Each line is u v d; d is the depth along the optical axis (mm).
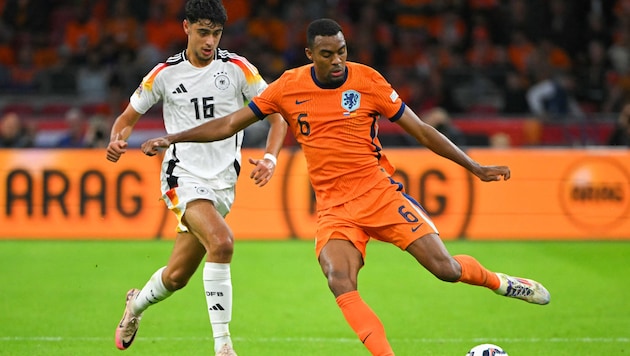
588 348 23359
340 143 18859
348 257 18406
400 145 46969
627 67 59781
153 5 61188
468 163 19188
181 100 20531
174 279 20469
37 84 55469
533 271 34312
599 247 38844
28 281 32406
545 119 50156
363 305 17766
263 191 40188
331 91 18797
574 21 62469
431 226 18906
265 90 19125
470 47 60750
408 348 23422
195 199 19953
